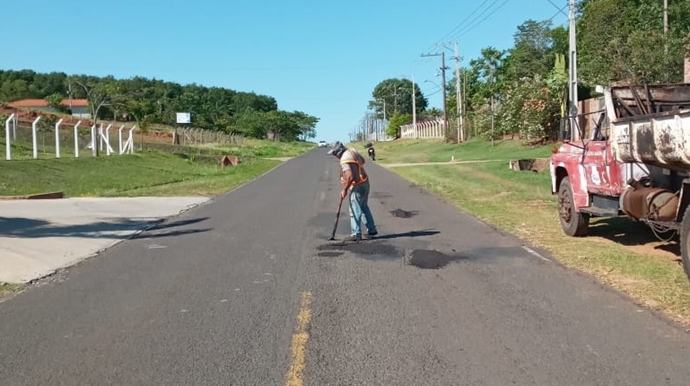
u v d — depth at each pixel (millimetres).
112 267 9320
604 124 10227
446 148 53688
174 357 5441
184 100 115625
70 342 5875
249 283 8109
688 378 4793
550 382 4766
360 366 5168
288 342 5777
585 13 45594
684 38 24672
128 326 6344
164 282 8250
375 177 28312
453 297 7234
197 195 21234
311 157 61188
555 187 11719
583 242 10422
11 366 5289
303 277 8383
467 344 5637
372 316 6547
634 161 8688
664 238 9375
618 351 5375
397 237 11445
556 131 40500
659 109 9734
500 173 25875
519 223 12742
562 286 7602
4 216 14984
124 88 72875
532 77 45656
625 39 31141
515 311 6613
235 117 137875
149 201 19000
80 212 16094
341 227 12969
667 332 5824
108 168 32031
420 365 5168
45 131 49281
